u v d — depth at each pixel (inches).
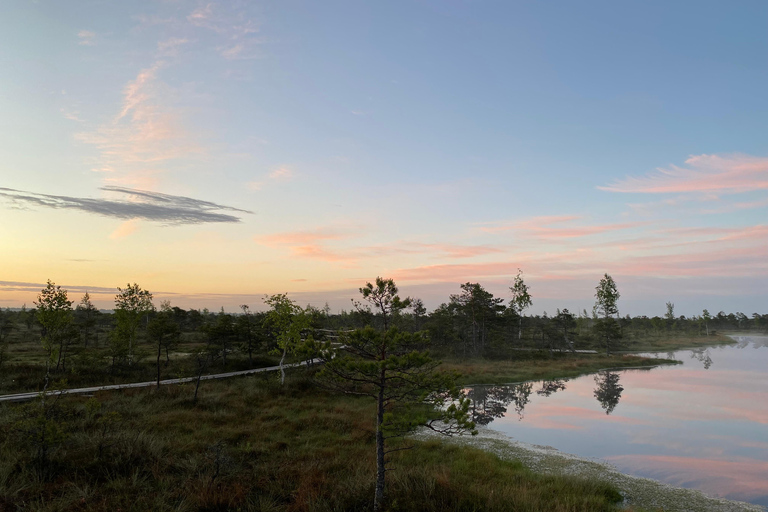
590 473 605.3
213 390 979.9
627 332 4055.1
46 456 442.3
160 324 1022.4
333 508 368.8
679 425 916.6
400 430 366.6
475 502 391.9
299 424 732.0
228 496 380.8
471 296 2331.4
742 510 491.5
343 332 406.9
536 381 1512.1
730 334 5275.6
